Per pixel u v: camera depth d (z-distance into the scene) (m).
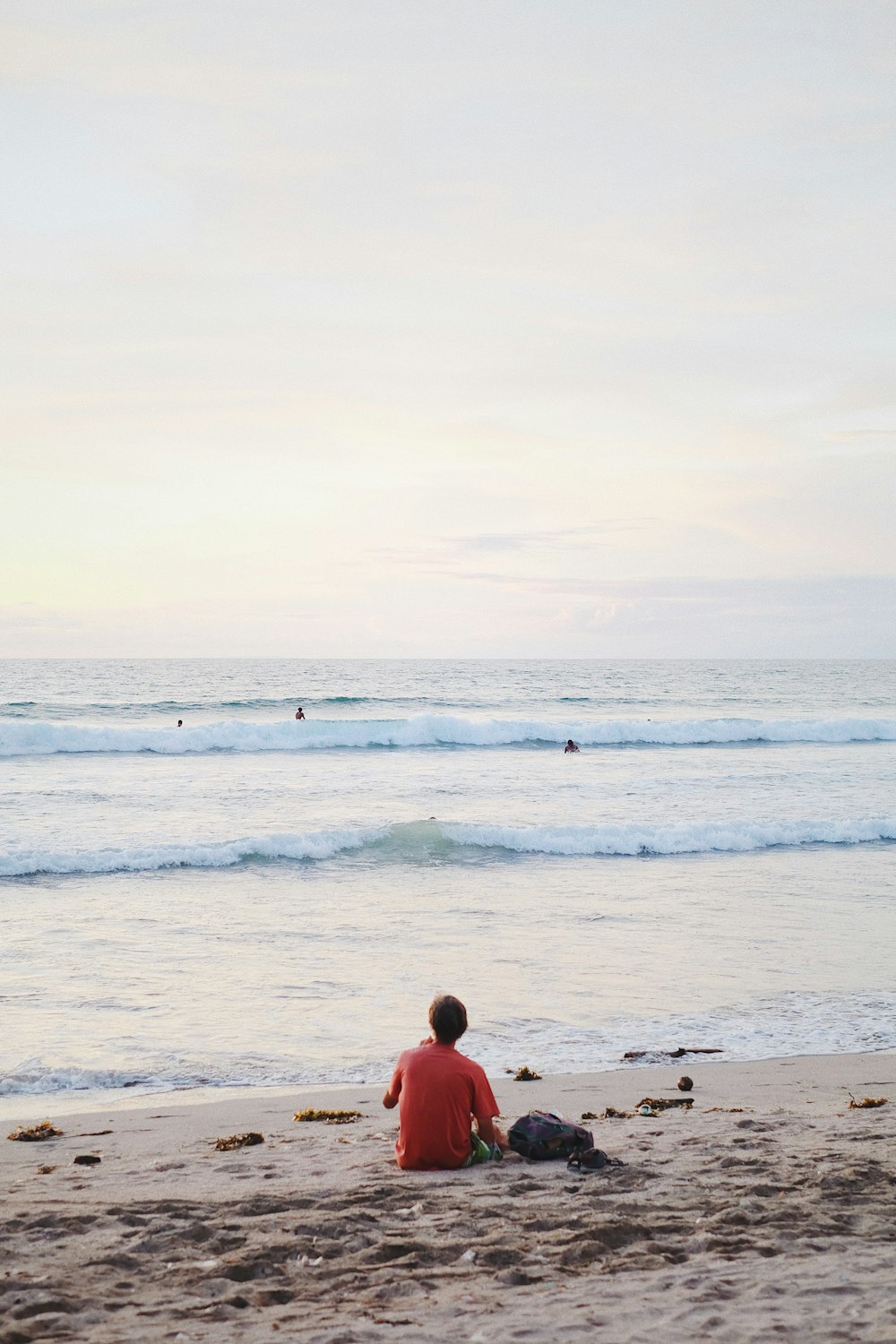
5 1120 6.99
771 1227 4.34
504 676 102.31
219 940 12.92
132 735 35.56
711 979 11.50
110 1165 5.64
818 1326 3.25
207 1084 7.99
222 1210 4.61
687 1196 4.84
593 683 90.19
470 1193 4.95
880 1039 9.42
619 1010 10.32
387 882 17.00
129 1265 3.89
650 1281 3.68
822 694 79.19
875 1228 4.32
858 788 28.70
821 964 12.22
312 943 12.83
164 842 19.28
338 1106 7.36
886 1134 6.24
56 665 127.69
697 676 108.94
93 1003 10.19
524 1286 3.66
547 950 12.72
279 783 28.00
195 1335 3.20
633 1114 6.91
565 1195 4.88
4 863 16.77
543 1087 7.81
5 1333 3.19
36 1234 4.25
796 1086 7.88
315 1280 3.73
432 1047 5.79
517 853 19.66
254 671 108.00
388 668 122.81
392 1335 3.20
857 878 17.78
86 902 14.94
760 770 32.94
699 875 17.94
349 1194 4.90
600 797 26.42
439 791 27.06
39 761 32.66
